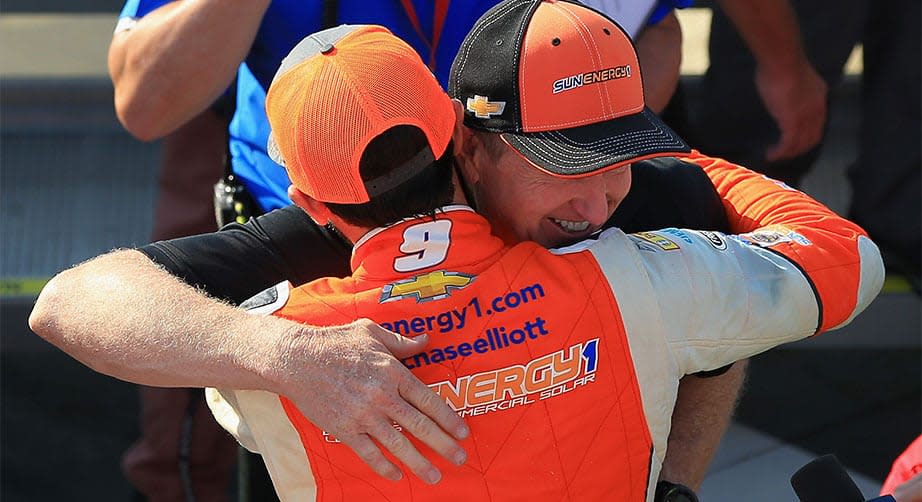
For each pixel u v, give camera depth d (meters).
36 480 11.88
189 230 11.06
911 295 12.88
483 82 5.32
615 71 5.25
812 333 5.58
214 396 5.70
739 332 5.32
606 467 5.17
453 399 4.95
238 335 4.97
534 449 5.03
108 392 13.32
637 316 5.11
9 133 15.04
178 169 10.93
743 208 6.33
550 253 5.18
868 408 12.49
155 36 7.12
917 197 12.49
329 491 5.09
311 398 4.77
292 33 7.14
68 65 16.08
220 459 10.90
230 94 8.33
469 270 5.10
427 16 7.00
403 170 4.99
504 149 5.35
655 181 6.22
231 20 6.90
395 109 4.95
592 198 5.33
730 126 12.46
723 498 11.10
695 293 5.22
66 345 5.36
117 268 5.57
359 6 7.00
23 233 14.20
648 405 5.18
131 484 11.41
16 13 18.42
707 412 6.50
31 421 12.77
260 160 7.48
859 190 12.98
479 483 5.00
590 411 5.08
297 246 6.11
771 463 11.61
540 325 5.02
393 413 4.75
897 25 12.03
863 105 12.73
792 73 10.23
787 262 5.50
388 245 5.12
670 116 9.30
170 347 5.04
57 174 14.76
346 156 4.93
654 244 5.33
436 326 4.99
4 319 13.55
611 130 5.23
